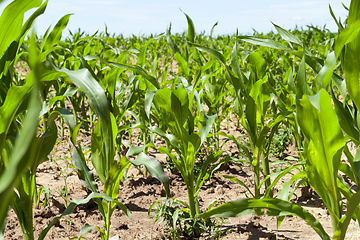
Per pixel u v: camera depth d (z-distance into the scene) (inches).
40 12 68.2
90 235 99.3
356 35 55.1
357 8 55.5
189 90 119.6
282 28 95.8
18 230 102.3
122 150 177.9
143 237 98.1
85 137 200.5
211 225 95.9
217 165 108.7
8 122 53.5
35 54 18.1
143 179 146.3
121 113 105.5
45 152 66.9
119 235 99.9
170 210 96.6
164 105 85.4
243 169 157.6
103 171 79.5
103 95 53.4
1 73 65.0
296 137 120.9
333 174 59.7
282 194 77.0
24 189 68.6
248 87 103.7
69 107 265.6
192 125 91.6
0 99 63.5
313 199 121.7
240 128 220.7
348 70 61.0
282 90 124.3
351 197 60.2
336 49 56.3
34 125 17.9
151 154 175.8
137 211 118.1
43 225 105.0
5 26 57.1
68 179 145.6
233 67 102.4
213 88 162.1
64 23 94.0
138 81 116.6
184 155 89.9
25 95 52.8
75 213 115.3
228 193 132.1
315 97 50.9
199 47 99.3
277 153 168.4
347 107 78.1
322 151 58.7
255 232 100.0
